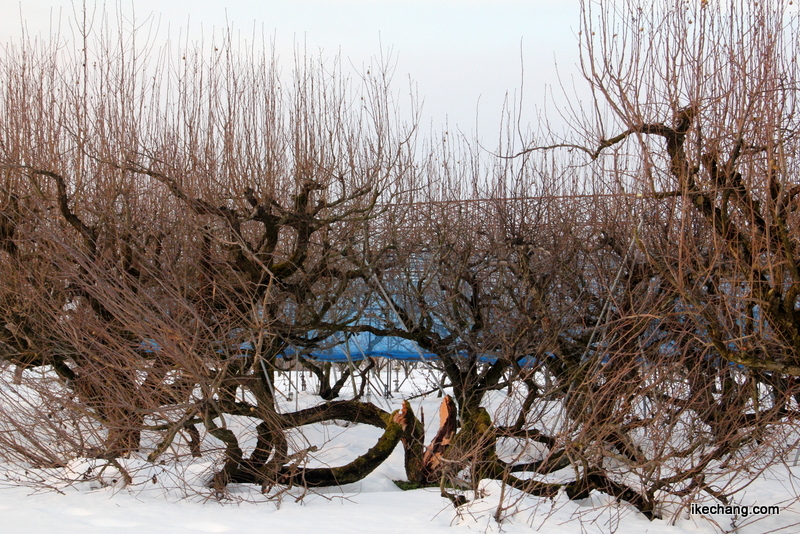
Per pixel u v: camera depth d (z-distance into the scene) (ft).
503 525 21.35
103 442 25.72
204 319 27.86
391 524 21.72
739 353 21.43
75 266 24.79
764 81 20.47
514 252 34.47
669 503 23.90
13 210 27.53
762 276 22.26
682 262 22.97
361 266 33.06
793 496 25.93
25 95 30.35
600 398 22.54
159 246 29.48
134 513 22.49
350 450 37.99
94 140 30.89
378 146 34.71
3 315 28.22
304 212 28.81
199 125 32.50
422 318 35.96
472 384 35.83
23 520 21.29
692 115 22.15
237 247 28.94
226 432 26.55
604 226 31.60
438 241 36.50
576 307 31.96
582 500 24.82
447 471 27.84
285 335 32.30
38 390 26.61
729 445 23.34
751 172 21.25
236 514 22.88
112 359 24.86
